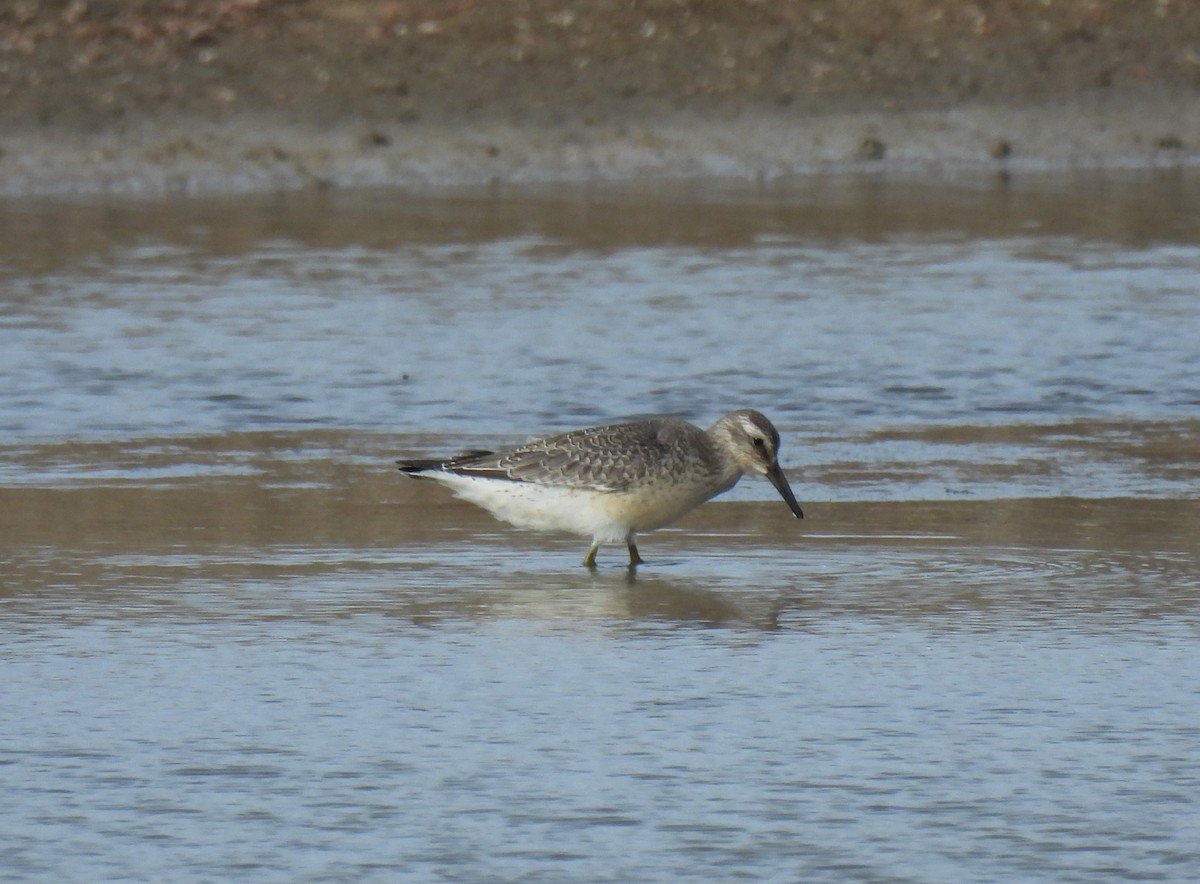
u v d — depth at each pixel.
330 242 24.19
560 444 12.55
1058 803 8.26
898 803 8.27
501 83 31.66
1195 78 33.56
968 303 20.94
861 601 11.46
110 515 13.41
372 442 15.74
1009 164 31.23
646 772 8.62
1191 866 7.67
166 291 21.20
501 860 7.72
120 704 9.48
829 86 32.56
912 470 14.90
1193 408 17.00
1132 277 22.30
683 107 31.62
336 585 11.80
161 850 7.81
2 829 7.99
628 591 11.77
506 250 23.83
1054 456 15.34
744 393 17.36
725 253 23.73
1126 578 11.91
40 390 17.14
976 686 9.77
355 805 8.25
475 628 10.88
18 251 23.31
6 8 31.91
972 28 34.31
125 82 30.31
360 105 30.56
